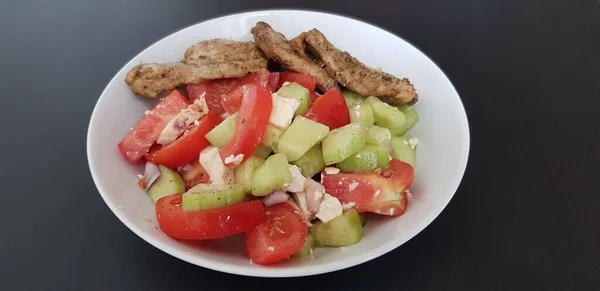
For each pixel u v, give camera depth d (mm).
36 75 343
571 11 396
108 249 256
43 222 267
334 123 282
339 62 313
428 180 271
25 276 245
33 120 316
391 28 384
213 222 235
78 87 336
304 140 260
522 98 336
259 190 249
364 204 255
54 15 382
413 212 251
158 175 270
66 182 285
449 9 399
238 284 243
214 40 324
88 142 264
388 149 275
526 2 403
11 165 291
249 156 261
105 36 370
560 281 247
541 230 268
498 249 259
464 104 332
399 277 247
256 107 260
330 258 231
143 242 259
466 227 268
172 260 252
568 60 361
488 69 355
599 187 287
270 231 237
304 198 255
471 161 300
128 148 275
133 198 259
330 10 398
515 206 278
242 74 302
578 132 316
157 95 299
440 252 258
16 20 377
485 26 386
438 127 293
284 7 399
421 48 369
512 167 297
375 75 310
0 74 342
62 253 254
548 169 296
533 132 316
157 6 395
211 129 277
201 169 278
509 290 244
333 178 262
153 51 316
